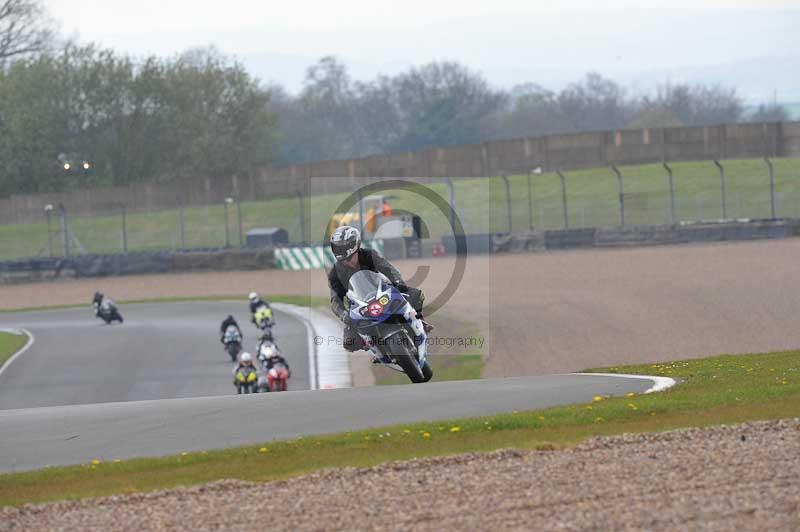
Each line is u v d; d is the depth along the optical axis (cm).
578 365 7856
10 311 15562
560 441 3056
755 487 2486
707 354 7956
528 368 7825
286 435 3472
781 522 2244
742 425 3123
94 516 2547
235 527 2397
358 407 3975
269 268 18438
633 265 14062
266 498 2616
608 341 8744
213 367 9281
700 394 3841
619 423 3309
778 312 9594
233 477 2848
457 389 4403
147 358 10056
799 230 16562
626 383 4447
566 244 17275
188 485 2784
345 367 8531
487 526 2302
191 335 11525
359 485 2683
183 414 4044
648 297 10981
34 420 4106
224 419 3862
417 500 2520
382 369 8219
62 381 8956
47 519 2545
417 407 3912
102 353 10575
